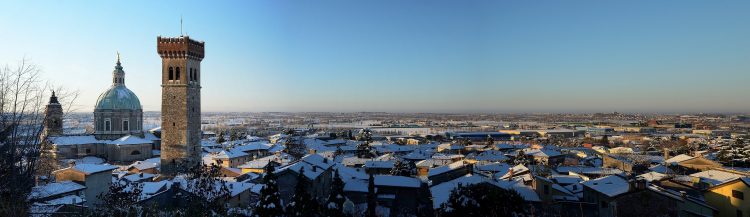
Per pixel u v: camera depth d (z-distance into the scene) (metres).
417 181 94.31
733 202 59.84
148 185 78.62
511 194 41.06
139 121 156.00
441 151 196.25
